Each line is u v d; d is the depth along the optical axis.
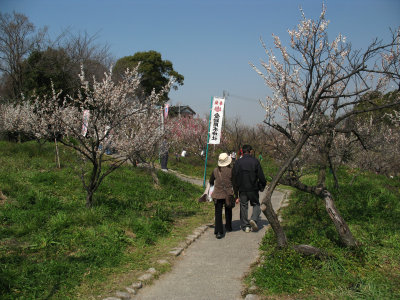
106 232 5.68
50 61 19.83
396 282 3.94
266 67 5.37
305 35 4.72
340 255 4.56
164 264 4.81
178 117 22.83
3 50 19.62
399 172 16.55
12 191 7.47
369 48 4.66
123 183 9.99
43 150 12.97
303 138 4.73
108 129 6.62
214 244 5.93
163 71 36.28
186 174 16.59
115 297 3.72
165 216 7.14
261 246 5.48
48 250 4.75
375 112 7.90
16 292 3.55
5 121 14.62
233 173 6.38
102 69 21.12
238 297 3.87
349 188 9.43
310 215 7.19
